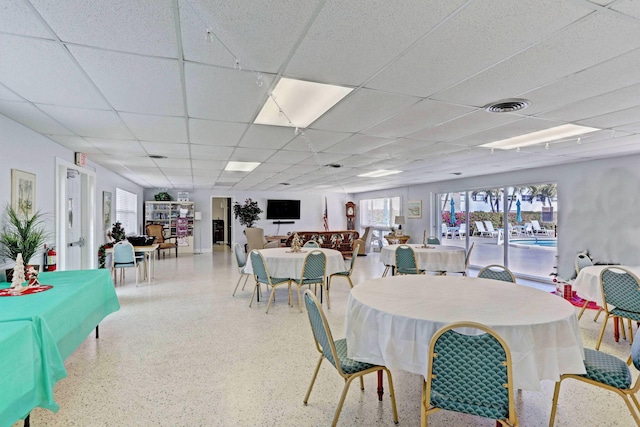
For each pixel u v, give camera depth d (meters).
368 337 2.09
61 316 2.32
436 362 1.65
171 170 7.18
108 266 7.46
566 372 1.85
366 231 11.27
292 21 1.70
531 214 7.08
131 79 2.43
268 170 7.18
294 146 4.73
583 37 1.85
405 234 10.59
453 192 8.94
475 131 3.88
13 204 3.37
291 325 4.03
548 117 3.32
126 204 8.98
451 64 2.20
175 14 1.64
